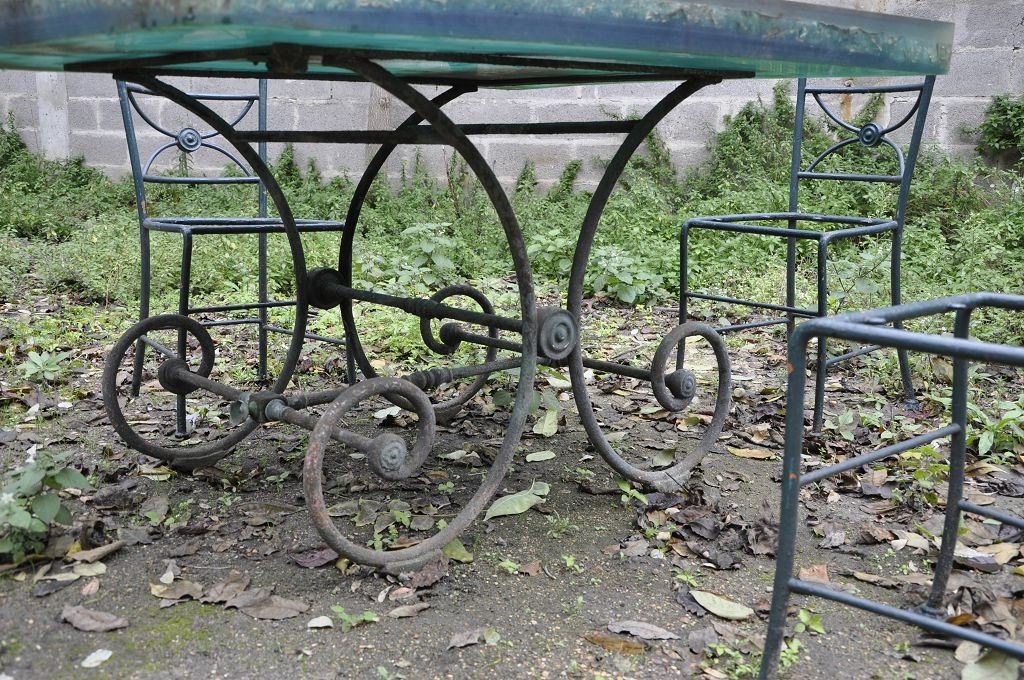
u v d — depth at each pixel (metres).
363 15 1.57
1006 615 2.16
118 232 6.55
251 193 7.94
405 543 2.48
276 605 2.19
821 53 2.18
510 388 3.77
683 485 2.87
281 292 5.75
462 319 2.74
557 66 2.31
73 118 8.62
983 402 3.72
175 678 1.92
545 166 7.73
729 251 6.33
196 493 2.83
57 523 2.53
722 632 2.12
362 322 4.84
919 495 2.81
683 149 7.59
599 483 2.93
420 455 2.31
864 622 2.18
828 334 1.70
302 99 8.09
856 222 3.75
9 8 1.86
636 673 1.97
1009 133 6.78
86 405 3.63
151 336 4.66
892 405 3.72
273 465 3.06
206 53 2.09
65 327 4.80
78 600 2.20
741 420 3.52
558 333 2.57
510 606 2.22
